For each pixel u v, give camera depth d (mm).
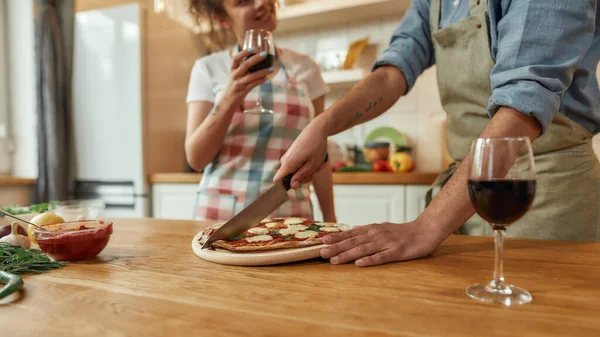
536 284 586
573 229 983
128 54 2494
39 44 2570
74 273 692
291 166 878
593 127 997
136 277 664
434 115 2488
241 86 1261
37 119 2576
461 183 748
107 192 2582
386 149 2400
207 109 1516
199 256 786
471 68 1058
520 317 472
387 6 2387
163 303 543
